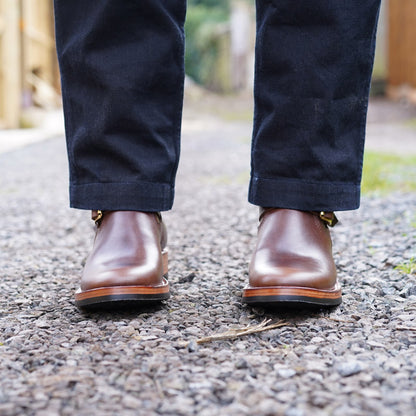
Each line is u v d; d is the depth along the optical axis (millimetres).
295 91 1062
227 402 722
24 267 1510
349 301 1143
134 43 1079
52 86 8109
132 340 937
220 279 1340
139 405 715
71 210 2438
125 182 1092
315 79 1057
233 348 908
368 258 1509
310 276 1044
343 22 1046
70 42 1087
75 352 889
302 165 1088
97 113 1078
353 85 1081
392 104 10367
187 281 1318
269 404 710
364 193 2609
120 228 1099
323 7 1039
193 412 697
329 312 1078
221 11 18438
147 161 1096
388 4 11672
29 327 1021
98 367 829
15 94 6207
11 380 789
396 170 3207
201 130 6910
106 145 1083
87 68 1075
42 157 4188
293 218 1104
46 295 1229
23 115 6387
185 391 753
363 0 1049
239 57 16000
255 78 1114
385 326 1003
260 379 789
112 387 766
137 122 1083
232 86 16281
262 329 980
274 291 1029
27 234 1979
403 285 1247
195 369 820
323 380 782
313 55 1053
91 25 1062
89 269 1072
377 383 769
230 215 2262
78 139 1095
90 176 1099
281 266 1060
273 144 1092
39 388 763
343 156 1093
